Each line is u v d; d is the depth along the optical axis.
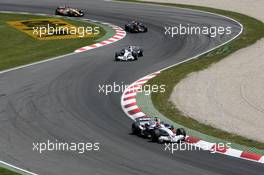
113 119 133.88
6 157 109.69
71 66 186.25
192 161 105.31
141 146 114.69
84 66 186.25
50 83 165.62
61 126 128.62
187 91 153.25
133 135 122.31
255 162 104.62
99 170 101.94
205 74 170.75
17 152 112.44
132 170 101.44
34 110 140.50
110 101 148.50
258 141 115.12
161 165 103.50
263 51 196.38
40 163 106.31
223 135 119.12
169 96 150.00
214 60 189.25
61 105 144.62
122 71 179.62
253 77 164.75
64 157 109.25
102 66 186.25
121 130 125.75
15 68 184.38
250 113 132.88
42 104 145.38
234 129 122.38
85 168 103.12
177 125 126.75
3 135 122.75
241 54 194.62
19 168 103.69
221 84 158.62
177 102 144.12
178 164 103.81
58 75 174.88
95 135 122.25
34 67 185.38
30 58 198.12
